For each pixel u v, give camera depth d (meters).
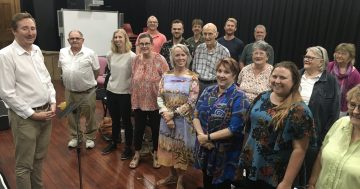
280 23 4.47
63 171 3.09
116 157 3.45
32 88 2.13
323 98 2.27
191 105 2.55
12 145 3.67
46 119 2.21
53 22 6.84
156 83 2.94
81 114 3.47
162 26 6.87
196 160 2.38
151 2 7.11
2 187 2.19
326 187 1.58
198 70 3.40
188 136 2.61
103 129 4.04
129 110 3.32
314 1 4.03
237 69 2.14
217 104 2.12
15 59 2.05
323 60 2.32
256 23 4.85
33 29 2.07
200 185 2.94
